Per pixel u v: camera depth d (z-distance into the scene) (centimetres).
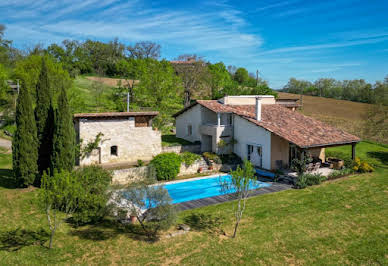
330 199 1709
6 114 3766
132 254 1091
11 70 5222
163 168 2166
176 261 1050
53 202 1063
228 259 1070
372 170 2358
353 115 4944
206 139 2895
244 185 1226
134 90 4366
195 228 1335
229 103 2966
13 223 1284
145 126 2473
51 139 1831
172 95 4422
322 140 2255
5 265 983
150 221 1375
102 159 2278
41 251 1084
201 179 2231
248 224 1375
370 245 1186
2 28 6091
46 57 4128
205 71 5672
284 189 1923
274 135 2312
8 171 2097
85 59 7925
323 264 1052
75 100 3609
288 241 1212
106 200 1255
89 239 1198
